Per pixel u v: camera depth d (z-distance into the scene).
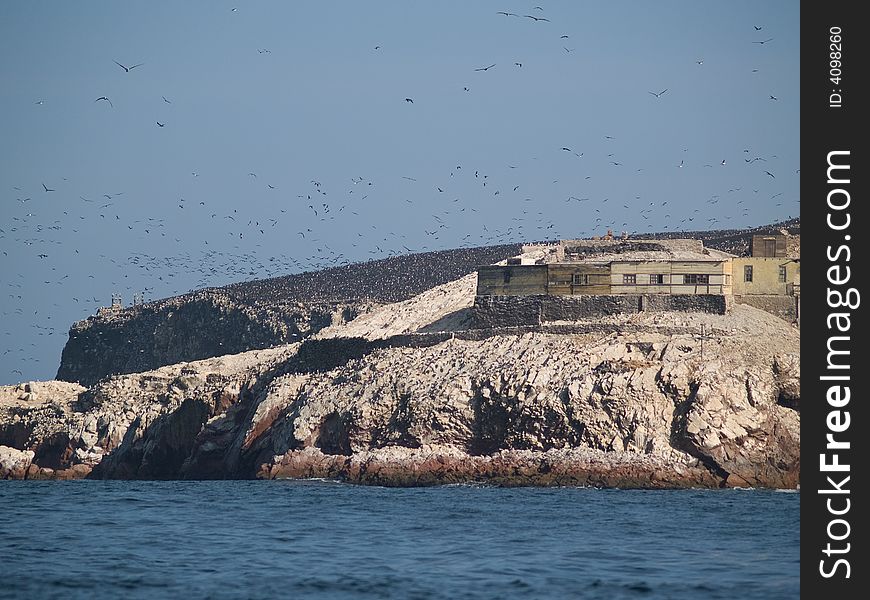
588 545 166.50
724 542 168.25
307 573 147.62
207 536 177.00
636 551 161.50
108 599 135.38
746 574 146.25
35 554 161.75
